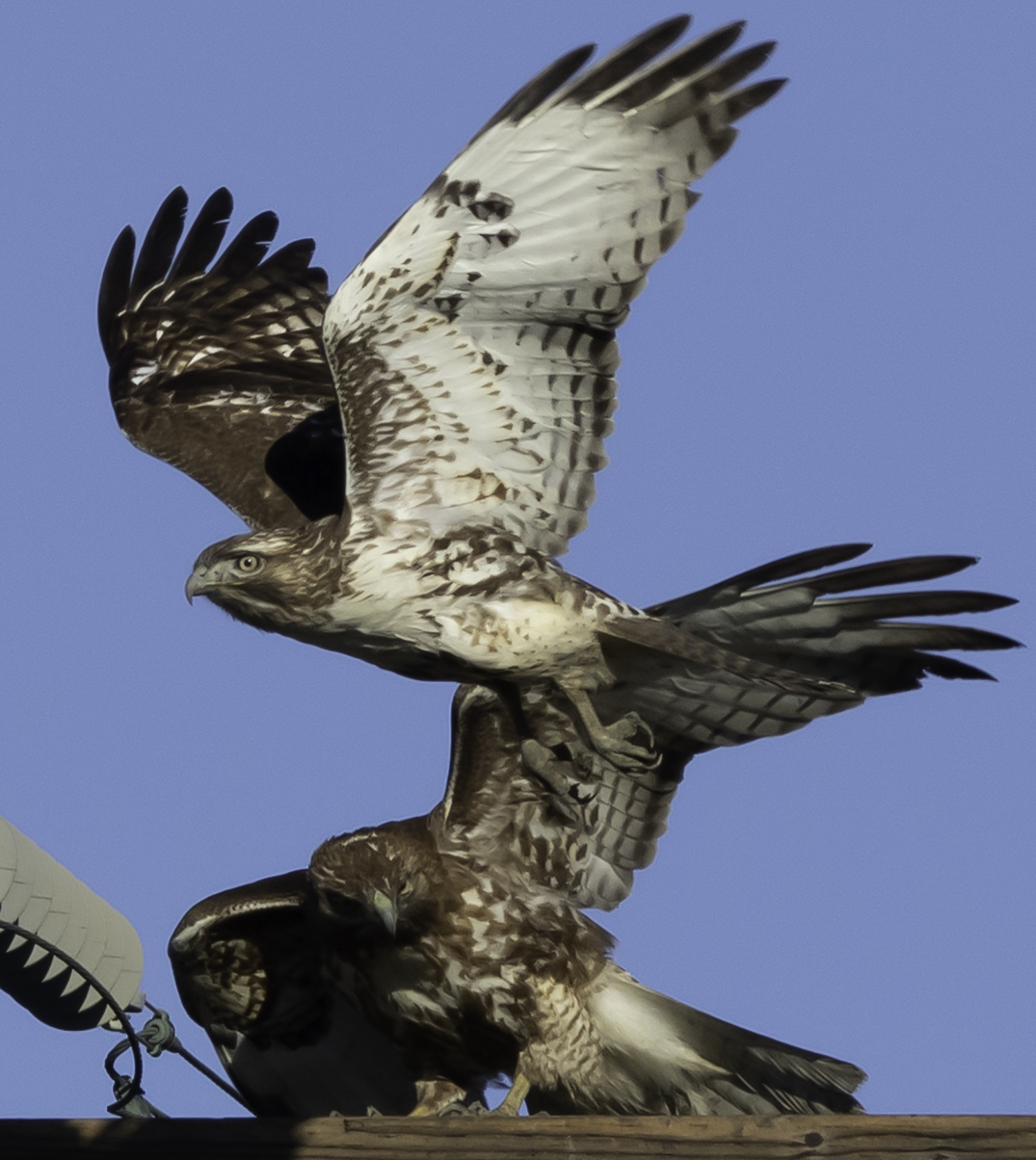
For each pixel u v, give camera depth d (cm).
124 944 1098
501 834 1367
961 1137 881
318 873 1335
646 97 1061
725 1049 1313
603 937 1356
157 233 1506
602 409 1104
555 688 1299
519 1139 938
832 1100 1291
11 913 1013
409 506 1115
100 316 1486
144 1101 1056
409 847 1341
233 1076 1401
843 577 1163
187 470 1375
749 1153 905
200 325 1480
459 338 1102
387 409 1112
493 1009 1339
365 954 1358
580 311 1088
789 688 1109
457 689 1352
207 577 1120
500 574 1114
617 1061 1341
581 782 1330
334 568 1109
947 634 1188
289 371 1455
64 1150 971
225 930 1372
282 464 1374
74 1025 1099
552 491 1121
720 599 1184
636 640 1119
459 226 1082
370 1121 957
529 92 1066
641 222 1071
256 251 1504
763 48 1052
